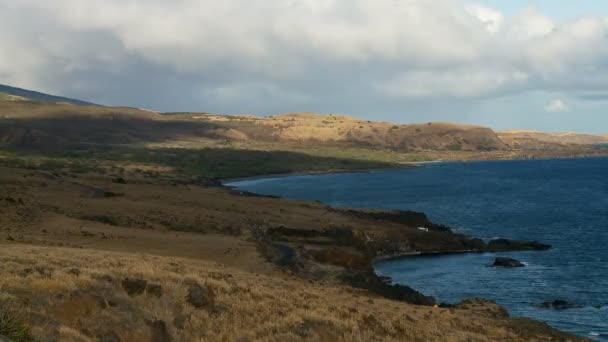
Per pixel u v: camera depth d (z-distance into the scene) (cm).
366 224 7000
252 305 1898
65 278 1639
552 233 7694
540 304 4038
